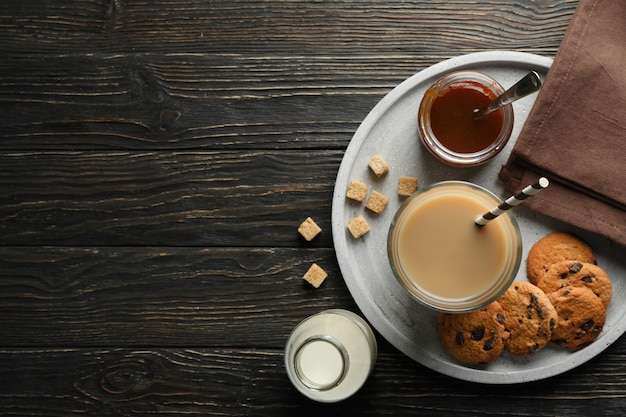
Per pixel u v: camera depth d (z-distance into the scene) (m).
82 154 0.72
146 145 0.72
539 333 0.66
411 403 0.70
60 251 0.72
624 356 0.69
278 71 0.72
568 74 0.65
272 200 0.71
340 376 0.67
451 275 0.65
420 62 0.72
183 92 0.72
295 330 0.67
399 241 0.65
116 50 0.73
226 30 0.72
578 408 0.69
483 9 0.71
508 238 0.63
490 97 0.66
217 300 0.71
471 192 0.64
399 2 0.72
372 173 0.69
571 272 0.67
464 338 0.67
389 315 0.68
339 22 0.72
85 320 0.72
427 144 0.67
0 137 0.73
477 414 0.70
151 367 0.71
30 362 0.72
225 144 0.72
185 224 0.72
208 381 0.71
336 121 0.71
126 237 0.72
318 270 0.70
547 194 0.67
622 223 0.66
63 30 0.73
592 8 0.66
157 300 0.72
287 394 0.71
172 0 0.73
